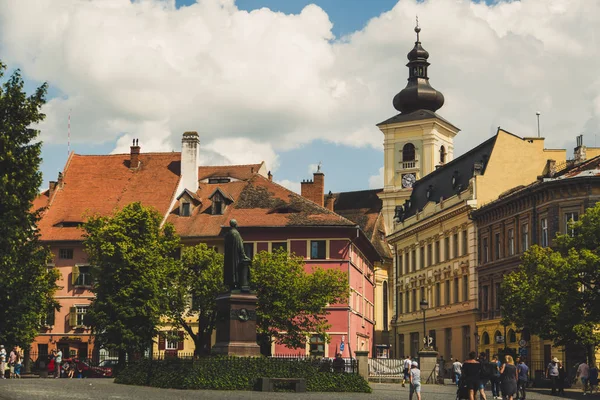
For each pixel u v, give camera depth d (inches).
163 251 3058.6
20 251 2122.3
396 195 5999.0
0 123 2065.7
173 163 3932.1
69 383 1977.1
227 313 1892.2
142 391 1722.4
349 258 3523.6
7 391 1553.9
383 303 5467.5
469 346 3811.5
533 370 3174.2
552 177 3361.2
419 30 6328.7
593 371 2475.4
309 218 3540.8
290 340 2906.0
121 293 2893.7
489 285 3654.0
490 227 3673.7
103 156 3991.1
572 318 2458.2
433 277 4261.8
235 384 1814.7
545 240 3250.5
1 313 2164.1
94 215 3228.3
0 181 2003.0
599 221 2524.6
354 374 1953.7
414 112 6117.1
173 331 2967.5
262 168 4284.0
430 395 2151.8
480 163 3887.8
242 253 1920.5
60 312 3580.2
